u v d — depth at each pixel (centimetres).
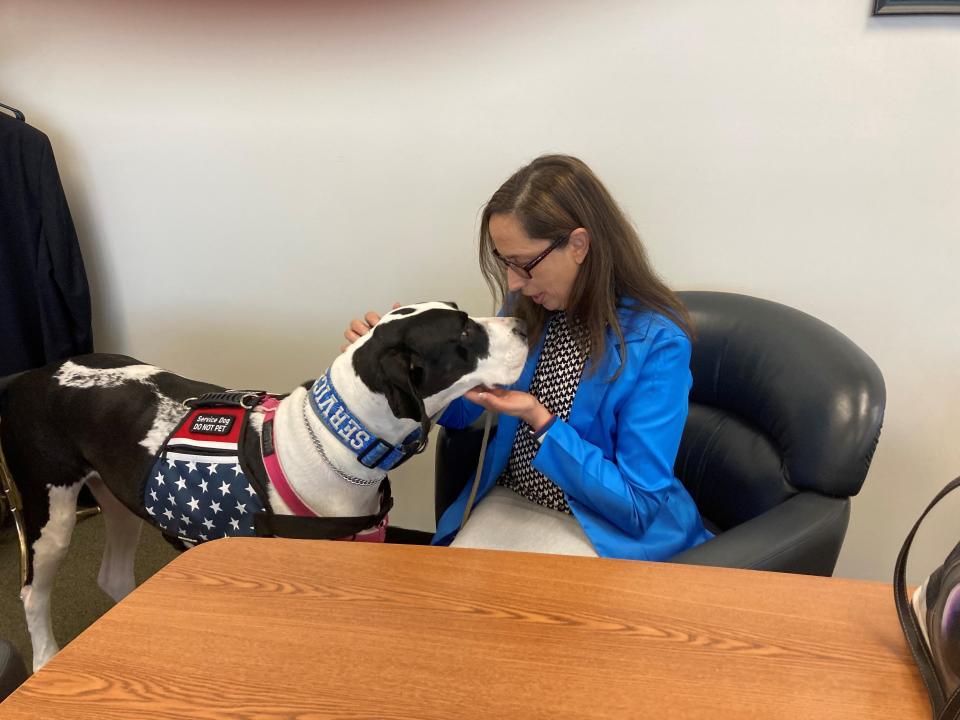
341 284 182
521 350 120
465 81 155
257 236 182
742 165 148
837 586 69
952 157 138
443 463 147
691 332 123
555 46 147
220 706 56
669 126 148
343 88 161
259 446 116
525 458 131
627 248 116
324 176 171
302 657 61
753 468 131
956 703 49
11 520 205
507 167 160
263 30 160
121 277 196
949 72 132
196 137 175
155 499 120
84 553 197
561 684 57
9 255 175
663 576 72
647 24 142
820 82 138
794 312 136
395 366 104
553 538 121
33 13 169
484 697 56
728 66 141
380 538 124
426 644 62
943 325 150
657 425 116
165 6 162
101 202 188
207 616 66
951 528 165
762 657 60
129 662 61
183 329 198
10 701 57
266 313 191
